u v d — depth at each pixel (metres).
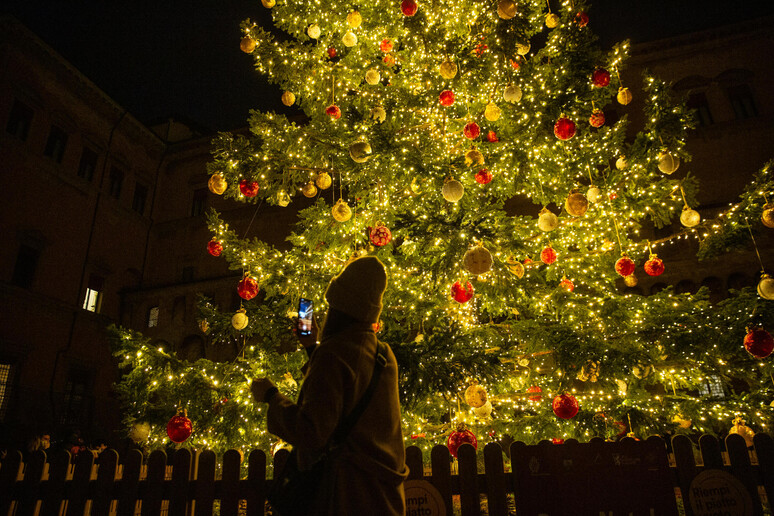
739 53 19.08
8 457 4.18
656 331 5.38
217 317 6.57
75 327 21.00
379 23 7.61
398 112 7.57
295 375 6.41
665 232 16.95
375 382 1.92
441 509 3.31
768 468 3.23
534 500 3.36
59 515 3.89
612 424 5.81
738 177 17.39
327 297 2.11
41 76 20.94
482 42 6.61
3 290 18.08
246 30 7.27
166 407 5.50
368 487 1.77
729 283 16.02
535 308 6.79
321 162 6.93
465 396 4.54
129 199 25.34
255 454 3.64
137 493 3.77
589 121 6.46
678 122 5.82
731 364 5.34
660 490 3.28
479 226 5.11
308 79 7.64
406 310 6.17
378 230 5.33
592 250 7.15
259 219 24.39
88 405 20.77
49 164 20.78
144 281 25.42
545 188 7.01
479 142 6.86
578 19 6.35
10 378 17.84
